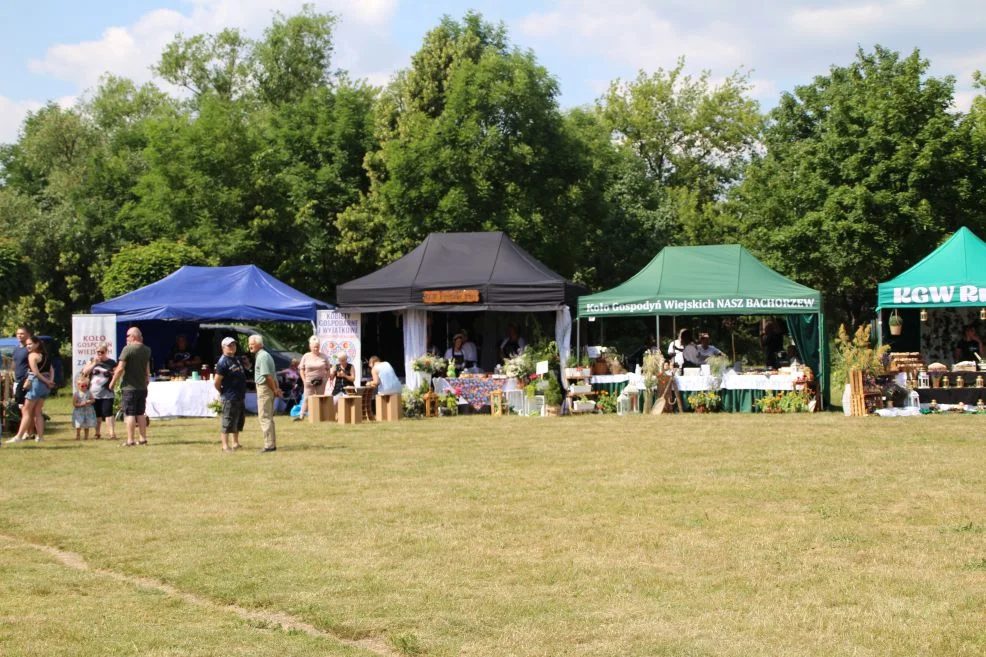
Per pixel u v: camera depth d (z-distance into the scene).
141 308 22.02
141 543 8.63
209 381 21.28
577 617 6.33
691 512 9.44
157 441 16.27
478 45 40.62
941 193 31.41
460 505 9.98
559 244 35.56
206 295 22.66
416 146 33.78
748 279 21.33
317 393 19.77
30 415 16.53
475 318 25.05
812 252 32.34
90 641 6.02
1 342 28.34
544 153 34.66
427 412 20.44
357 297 21.92
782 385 19.81
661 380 20.11
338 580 7.30
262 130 42.25
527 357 20.75
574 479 11.47
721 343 36.38
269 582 7.28
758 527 8.75
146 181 36.41
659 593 6.85
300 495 10.75
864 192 30.88
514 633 6.04
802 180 33.91
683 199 47.56
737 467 12.10
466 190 33.56
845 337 19.14
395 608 6.59
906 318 24.69
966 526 8.60
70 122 49.97
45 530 9.23
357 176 40.81
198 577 7.46
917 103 31.75
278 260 36.44
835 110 32.91
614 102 55.16
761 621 6.16
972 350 21.39
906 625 6.02
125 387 15.69
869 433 15.36
